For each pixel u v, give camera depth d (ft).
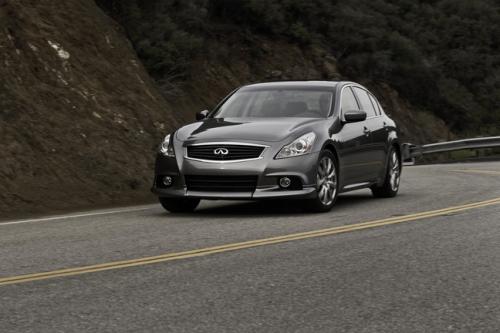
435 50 159.33
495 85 159.02
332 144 37.37
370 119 43.52
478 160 104.32
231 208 39.06
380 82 128.57
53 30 57.52
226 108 40.52
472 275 20.99
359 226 30.81
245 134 35.70
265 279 20.45
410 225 31.01
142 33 83.92
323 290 19.13
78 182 47.19
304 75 110.42
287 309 17.17
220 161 35.27
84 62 58.03
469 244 26.17
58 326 15.84
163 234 29.25
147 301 17.99
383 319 16.31
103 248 26.00
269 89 41.14
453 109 142.41
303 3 121.19
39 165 46.44
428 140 129.49
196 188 35.73
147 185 51.21
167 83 85.56
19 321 16.25
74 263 23.15
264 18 112.06
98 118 54.44
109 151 52.06
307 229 30.07
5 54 52.21
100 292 19.03
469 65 159.12
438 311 17.01
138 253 24.80
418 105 136.15
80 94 54.95
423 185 52.75
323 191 36.45
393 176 45.14
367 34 131.13
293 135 35.86
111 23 73.36
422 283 19.95
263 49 109.09
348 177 39.32
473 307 17.38
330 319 16.30
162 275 21.09
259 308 17.28
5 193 42.24
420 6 170.91
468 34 166.81
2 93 49.75
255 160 34.99
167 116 61.46
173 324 15.92
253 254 24.34
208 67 96.94
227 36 106.11
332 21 129.08
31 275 21.33
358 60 125.39
